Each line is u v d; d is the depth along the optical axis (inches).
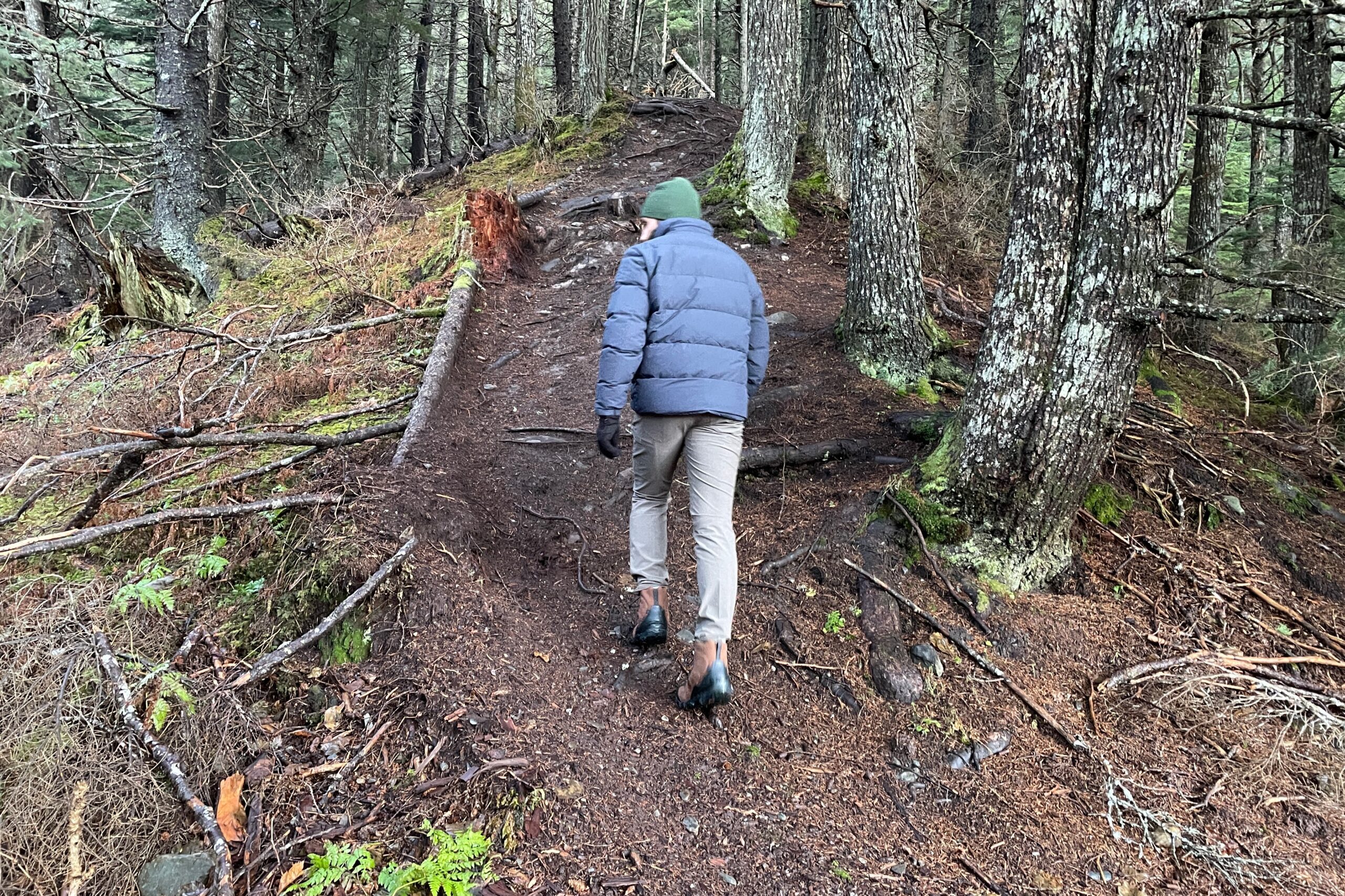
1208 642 120.0
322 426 168.6
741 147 307.7
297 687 105.3
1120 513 143.9
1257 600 128.6
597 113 460.4
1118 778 98.4
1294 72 214.7
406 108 879.7
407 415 169.6
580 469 163.8
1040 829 92.0
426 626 110.0
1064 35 113.6
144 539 132.5
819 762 100.1
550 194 358.0
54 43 369.7
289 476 145.7
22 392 230.1
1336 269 204.4
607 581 132.9
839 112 328.8
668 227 114.2
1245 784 98.6
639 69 924.6
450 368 191.0
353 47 706.8
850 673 112.6
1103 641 118.7
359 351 211.9
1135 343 115.4
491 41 758.5
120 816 84.0
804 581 127.7
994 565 126.0
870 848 88.1
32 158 394.6
